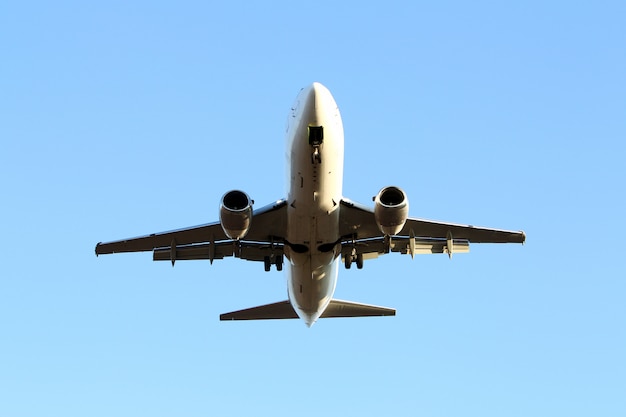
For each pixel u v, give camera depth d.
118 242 124.44
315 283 120.75
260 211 115.94
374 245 124.94
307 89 109.56
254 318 133.00
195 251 126.19
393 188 110.38
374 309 132.25
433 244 125.62
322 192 108.75
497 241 124.56
